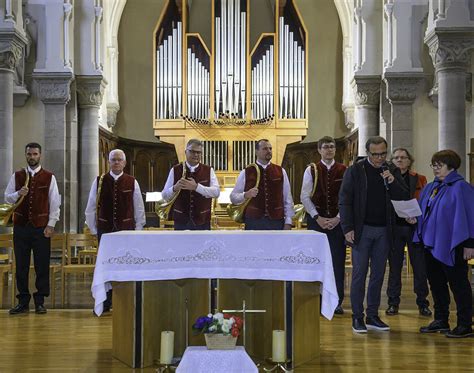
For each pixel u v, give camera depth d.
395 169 6.44
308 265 5.03
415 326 6.71
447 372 4.89
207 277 5.07
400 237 7.34
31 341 6.00
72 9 14.26
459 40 10.66
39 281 7.61
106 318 7.21
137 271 5.02
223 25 19.27
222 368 4.58
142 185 19.97
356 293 6.42
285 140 19.11
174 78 19.23
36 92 13.83
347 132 19.69
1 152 10.84
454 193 6.09
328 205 7.38
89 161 15.23
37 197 7.62
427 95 13.46
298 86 19.20
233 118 19.05
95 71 14.87
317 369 4.99
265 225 7.23
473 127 12.45
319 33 20.31
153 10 20.55
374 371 4.93
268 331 5.38
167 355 4.88
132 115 20.17
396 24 13.46
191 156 7.13
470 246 5.98
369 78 14.98
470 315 6.14
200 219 7.12
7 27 10.72
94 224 7.54
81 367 5.07
